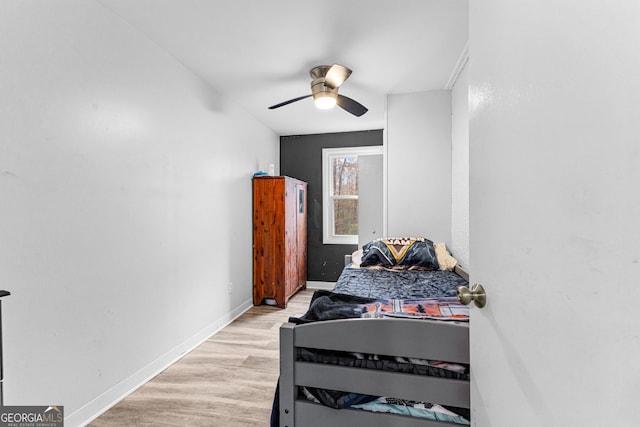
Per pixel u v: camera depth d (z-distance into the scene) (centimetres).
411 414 109
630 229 32
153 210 201
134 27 185
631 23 32
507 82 61
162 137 209
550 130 46
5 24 123
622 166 33
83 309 154
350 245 430
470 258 85
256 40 200
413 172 295
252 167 355
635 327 31
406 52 216
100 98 163
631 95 32
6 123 123
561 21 43
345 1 162
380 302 144
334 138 430
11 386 125
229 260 300
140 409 165
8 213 124
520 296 55
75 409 150
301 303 361
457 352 102
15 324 127
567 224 42
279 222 346
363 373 109
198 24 183
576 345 40
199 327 251
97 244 162
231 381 193
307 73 248
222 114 288
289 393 116
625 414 32
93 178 159
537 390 49
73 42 148
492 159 69
